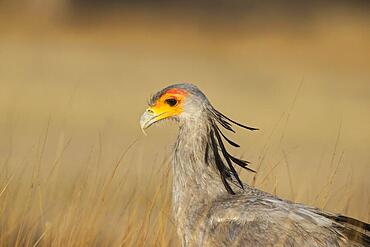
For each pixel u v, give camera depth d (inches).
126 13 1931.6
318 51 1659.7
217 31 1859.0
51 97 950.4
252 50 1691.7
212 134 278.8
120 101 971.9
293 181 453.7
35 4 1800.0
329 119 920.3
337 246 256.4
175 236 313.6
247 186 285.6
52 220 346.6
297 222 259.1
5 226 328.5
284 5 1987.0
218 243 265.7
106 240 329.1
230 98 1043.3
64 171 503.5
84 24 1815.9
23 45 1509.6
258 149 601.3
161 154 602.5
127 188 378.9
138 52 1582.2
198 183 276.7
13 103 876.6
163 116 282.0
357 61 1558.8
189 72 1331.2
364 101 1087.6
